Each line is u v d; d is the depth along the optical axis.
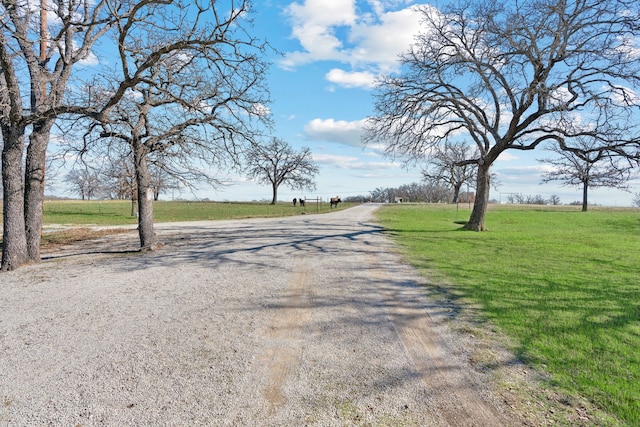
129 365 4.30
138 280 8.37
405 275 8.62
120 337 5.11
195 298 6.91
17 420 3.31
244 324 5.58
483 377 3.94
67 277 8.77
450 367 4.17
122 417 3.34
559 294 6.89
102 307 6.42
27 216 10.64
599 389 3.64
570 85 15.83
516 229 22.12
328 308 6.29
